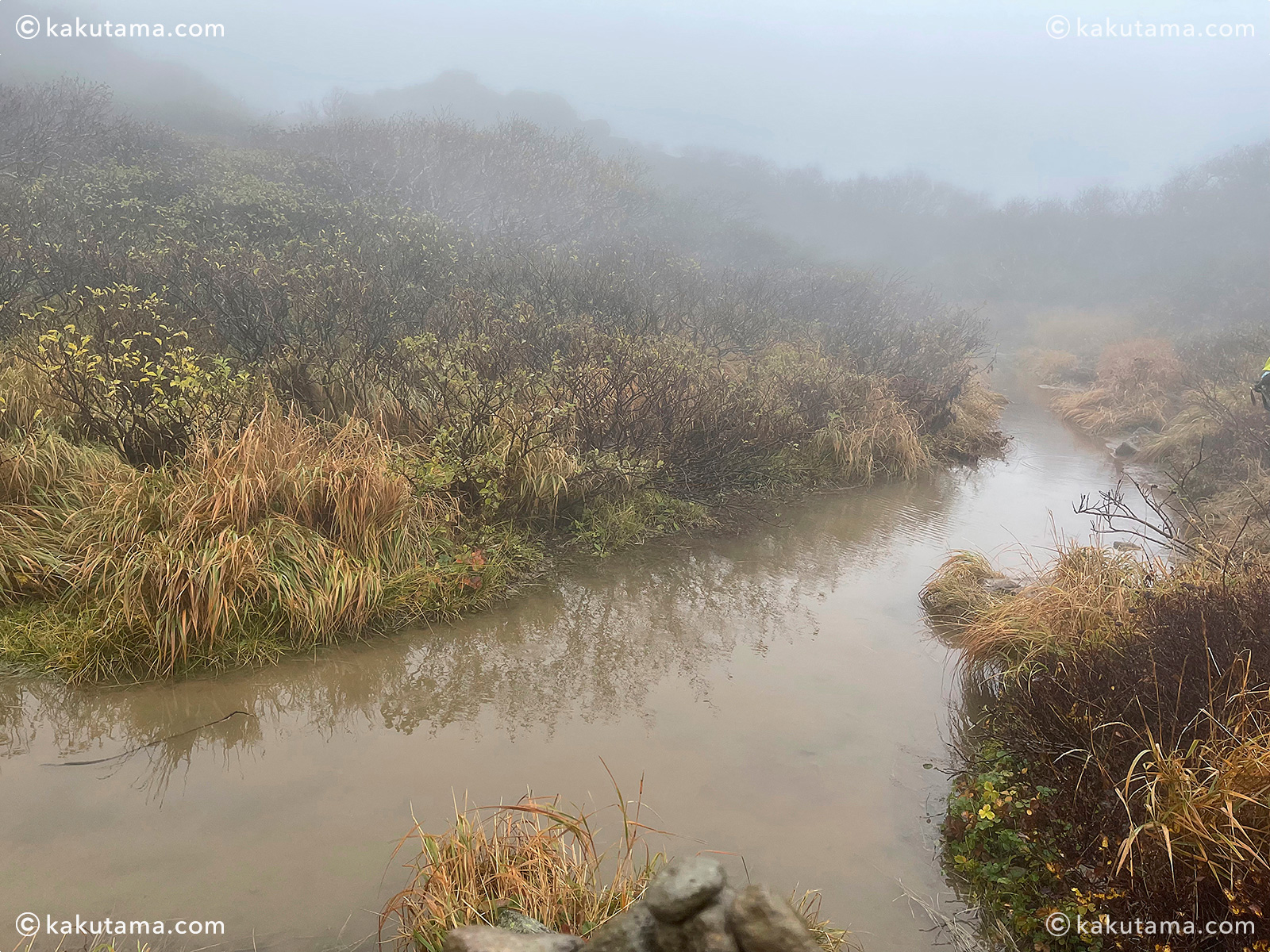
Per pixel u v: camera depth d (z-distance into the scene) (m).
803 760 4.03
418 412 7.16
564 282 12.98
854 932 2.95
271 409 6.38
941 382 13.45
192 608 4.36
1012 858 3.24
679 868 2.19
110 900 2.83
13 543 4.56
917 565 6.99
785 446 9.51
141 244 10.67
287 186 14.48
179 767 3.64
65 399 5.87
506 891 2.83
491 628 5.23
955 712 4.59
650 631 5.39
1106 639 4.57
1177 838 2.86
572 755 3.94
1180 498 8.45
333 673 4.52
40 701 3.95
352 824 3.34
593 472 7.07
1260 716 3.37
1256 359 14.98
